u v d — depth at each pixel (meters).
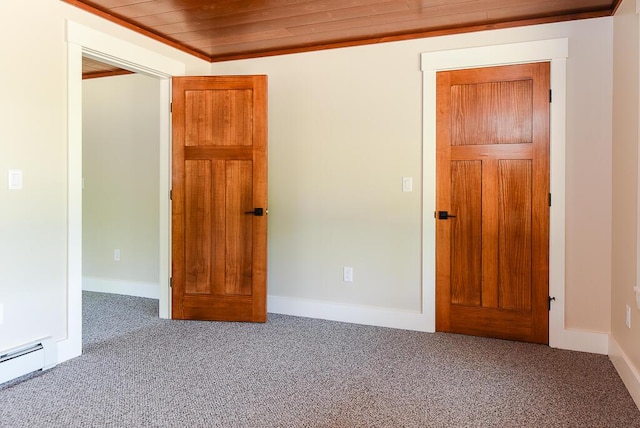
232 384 2.34
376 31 3.21
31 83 2.45
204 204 3.50
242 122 3.45
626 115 2.47
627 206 2.44
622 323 2.49
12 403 2.12
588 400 2.17
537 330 2.99
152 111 4.25
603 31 2.79
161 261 3.59
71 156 2.66
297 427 1.91
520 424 1.94
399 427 1.92
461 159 3.16
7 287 2.35
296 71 3.61
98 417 1.99
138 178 4.32
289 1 2.70
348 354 2.79
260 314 3.45
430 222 3.24
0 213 2.31
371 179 3.42
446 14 2.88
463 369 2.55
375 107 3.38
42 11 2.50
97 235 4.49
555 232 2.92
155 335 3.14
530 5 2.73
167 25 3.11
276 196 3.71
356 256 3.48
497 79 3.04
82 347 2.88
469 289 3.17
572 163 2.88
